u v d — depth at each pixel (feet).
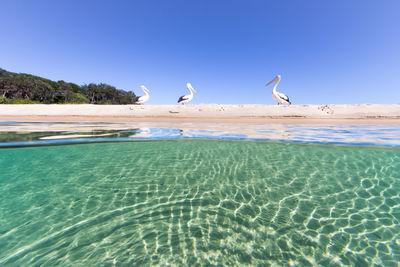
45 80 140.87
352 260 4.19
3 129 20.57
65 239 4.77
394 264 4.08
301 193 7.55
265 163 11.04
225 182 8.58
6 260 4.09
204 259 4.18
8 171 9.30
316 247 4.59
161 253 4.34
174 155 12.44
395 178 8.81
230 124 29.55
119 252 4.37
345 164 10.61
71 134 17.70
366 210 6.29
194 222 5.58
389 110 37.37
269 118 38.17
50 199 6.85
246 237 4.94
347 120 33.60
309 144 14.21
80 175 9.12
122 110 45.62
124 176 9.12
